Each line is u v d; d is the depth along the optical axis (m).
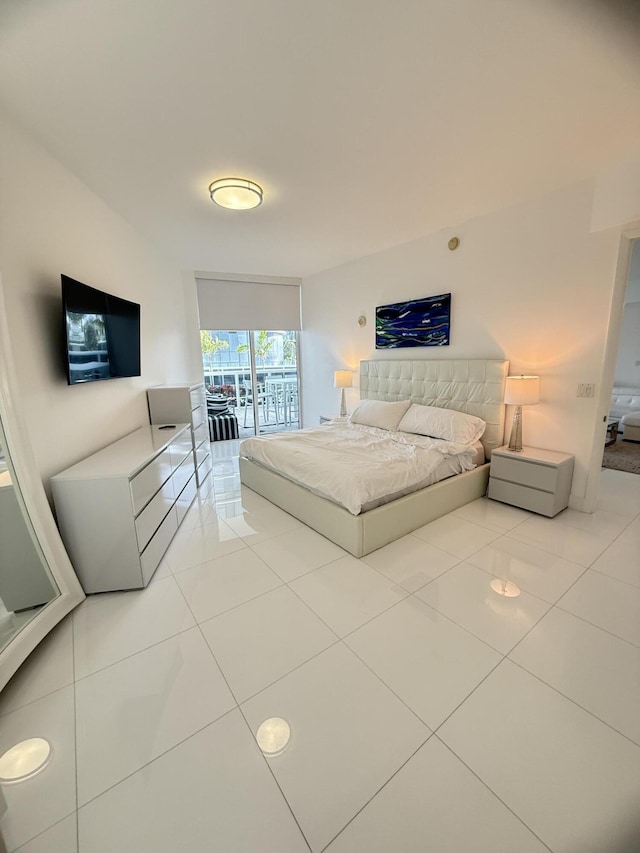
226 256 4.38
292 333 6.24
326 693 1.41
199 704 1.38
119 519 1.97
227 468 4.48
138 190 2.61
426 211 3.09
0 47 1.35
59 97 1.65
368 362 4.60
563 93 1.69
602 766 1.14
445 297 3.62
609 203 2.45
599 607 1.85
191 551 2.48
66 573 1.87
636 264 5.13
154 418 3.52
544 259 2.87
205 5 1.23
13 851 0.98
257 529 2.78
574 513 2.93
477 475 3.18
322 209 3.00
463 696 1.39
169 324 4.39
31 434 1.84
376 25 1.32
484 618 1.79
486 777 1.12
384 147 2.12
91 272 2.57
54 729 1.30
